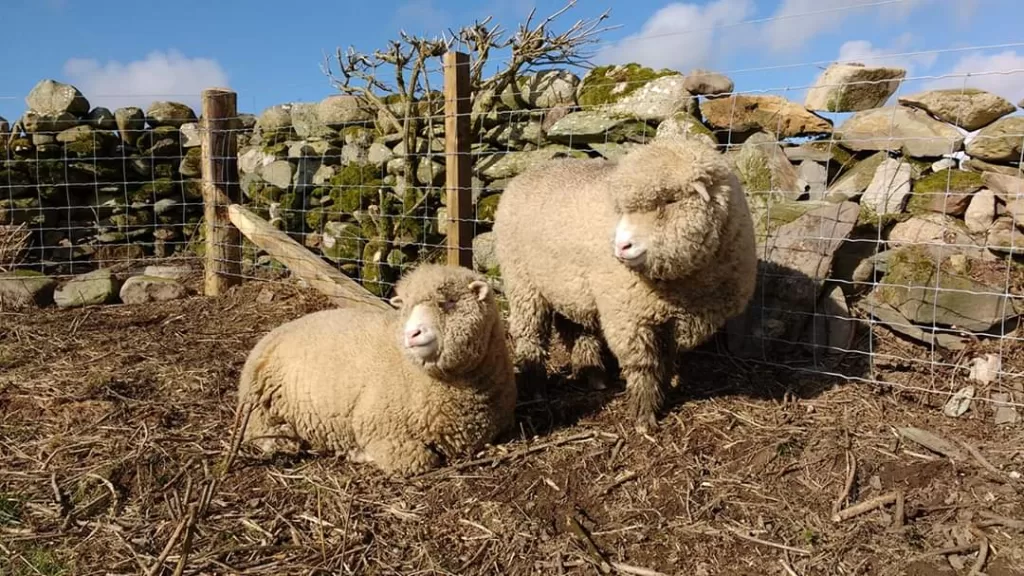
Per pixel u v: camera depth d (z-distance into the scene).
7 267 3.87
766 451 1.84
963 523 1.54
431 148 3.42
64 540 1.60
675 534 1.58
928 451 1.82
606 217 1.93
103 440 2.04
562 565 1.49
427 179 3.41
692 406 2.11
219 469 1.88
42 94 4.20
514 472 1.83
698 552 1.52
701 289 1.90
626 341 1.96
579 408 2.19
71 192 4.18
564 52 3.27
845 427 1.94
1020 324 2.24
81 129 4.16
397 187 3.52
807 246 2.39
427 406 1.83
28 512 1.71
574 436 1.98
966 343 2.25
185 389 2.42
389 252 3.49
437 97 3.45
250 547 1.57
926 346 2.30
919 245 2.37
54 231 4.12
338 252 3.62
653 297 1.90
